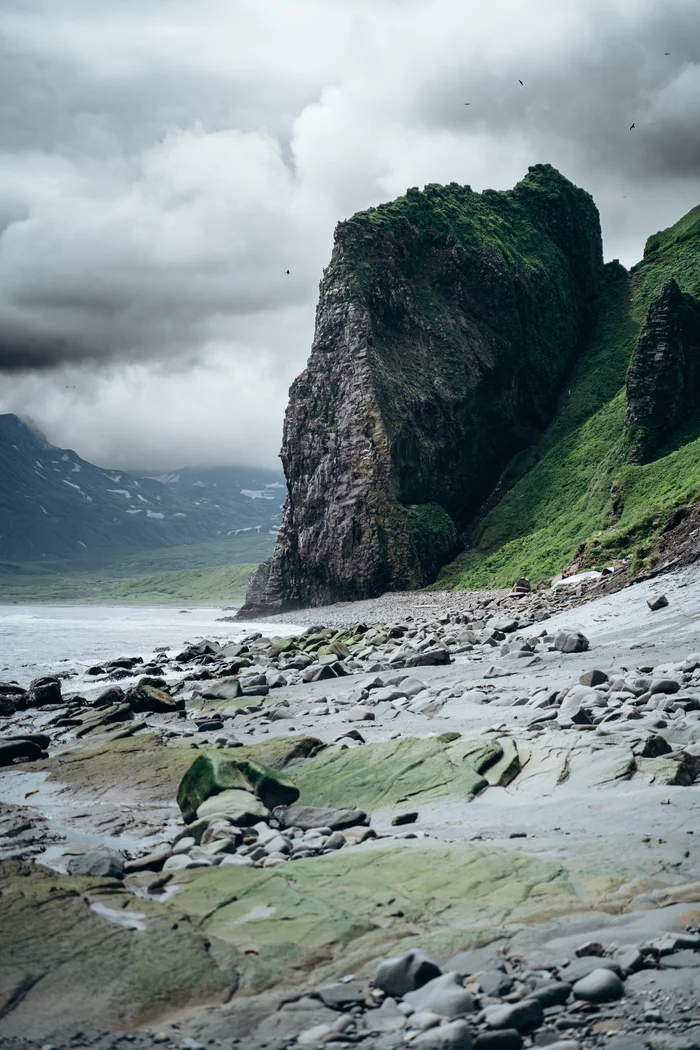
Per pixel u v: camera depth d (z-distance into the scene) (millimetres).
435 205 113375
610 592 40344
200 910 8070
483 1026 5348
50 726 24344
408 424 96062
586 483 89188
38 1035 5852
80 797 14977
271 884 8594
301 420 100562
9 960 6824
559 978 5980
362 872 8812
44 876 8891
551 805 11117
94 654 55500
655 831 9398
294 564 103000
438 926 7363
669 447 74500
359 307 98688
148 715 24156
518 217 124062
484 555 90938
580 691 17297
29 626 101438
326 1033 5594
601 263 135375
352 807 12562
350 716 19547
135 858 10812
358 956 6793
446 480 101000
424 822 11172
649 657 22656
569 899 7594
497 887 8070
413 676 25891
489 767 13102
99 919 7586
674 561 36281
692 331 78688
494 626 37438
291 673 33000
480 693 19766
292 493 102688
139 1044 5691
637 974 5891
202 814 12109
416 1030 5512
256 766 13203
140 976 6590
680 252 128625
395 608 75688
